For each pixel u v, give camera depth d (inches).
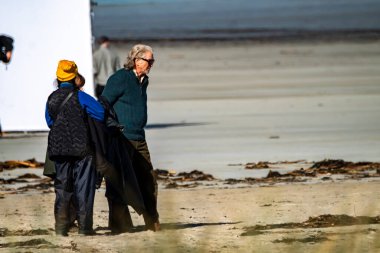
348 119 3073.3
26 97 2596.0
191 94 4392.2
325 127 2842.0
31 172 1958.7
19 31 2556.6
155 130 2866.6
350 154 2177.7
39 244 1061.8
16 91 2593.5
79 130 1141.7
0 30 2554.1
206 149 2349.9
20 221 1254.3
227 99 4077.3
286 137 2588.6
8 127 2600.9
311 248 945.5
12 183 1786.4
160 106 3818.9
